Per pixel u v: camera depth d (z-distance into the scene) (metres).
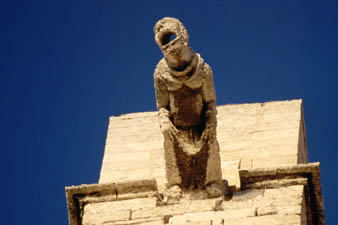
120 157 27.06
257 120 27.34
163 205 24.41
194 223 23.67
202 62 23.97
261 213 23.73
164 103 24.38
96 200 24.86
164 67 24.05
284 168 24.55
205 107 24.34
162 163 26.78
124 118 28.11
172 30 23.52
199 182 24.39
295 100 27.80
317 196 24.56
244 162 26.25
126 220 24.34
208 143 24.23
